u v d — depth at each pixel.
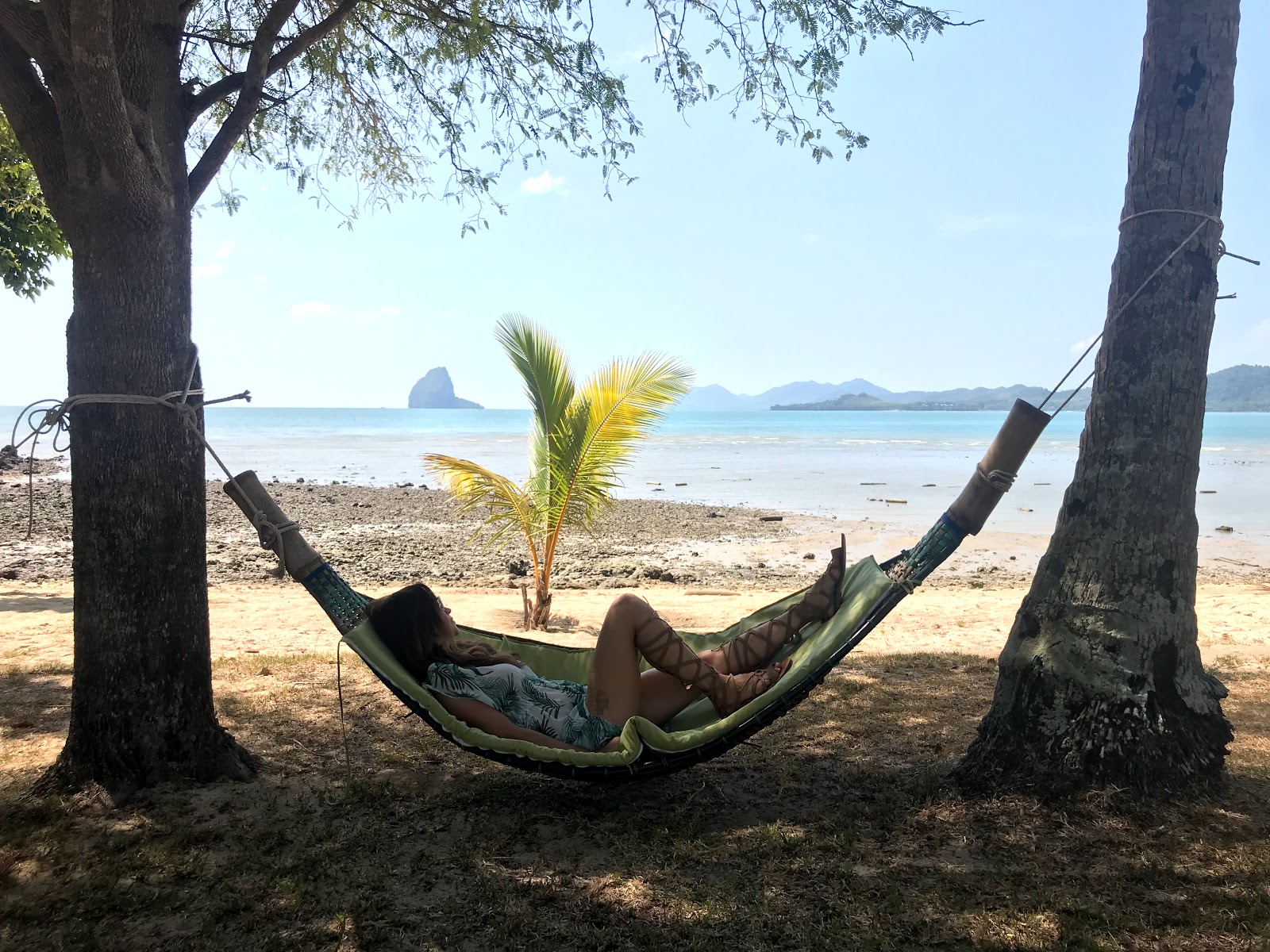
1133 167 4.09
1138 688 3.87
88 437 4.14
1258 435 78.62
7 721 5.41
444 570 15.30
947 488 29.20
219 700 5.92
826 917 3.10
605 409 9.77
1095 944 2.88
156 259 4.20
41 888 3.37
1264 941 2.88
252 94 4.70
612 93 7.05
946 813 3.90
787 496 27.00
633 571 15.27
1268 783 4.13
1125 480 3.95
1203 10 3.91
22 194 12.84
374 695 6.07
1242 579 14.25
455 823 3.95
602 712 4.05
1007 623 10.12
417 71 7.53
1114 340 4.05
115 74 3.70
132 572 4.21
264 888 3.35
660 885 3.34
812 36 6.42
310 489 27.33
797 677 3.83
